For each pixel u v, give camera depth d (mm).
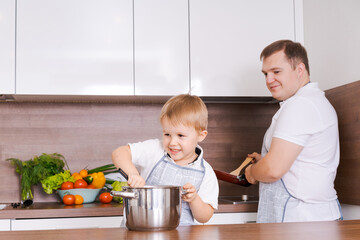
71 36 2139
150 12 2199
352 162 1839
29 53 2107
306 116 1523
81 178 2199
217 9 2250
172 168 1244
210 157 2527
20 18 2109
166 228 819
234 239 701
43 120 2402
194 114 1132
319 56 2219
